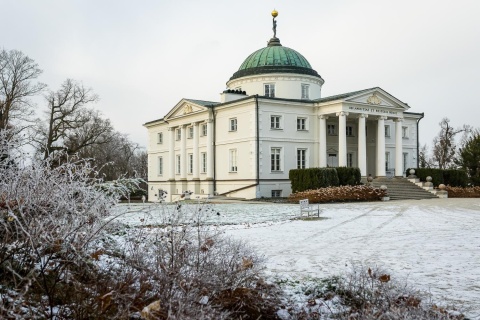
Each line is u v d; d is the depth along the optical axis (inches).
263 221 790.5
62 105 2049.7
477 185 1966.0
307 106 1678.2
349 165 1859.0
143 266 214.4
